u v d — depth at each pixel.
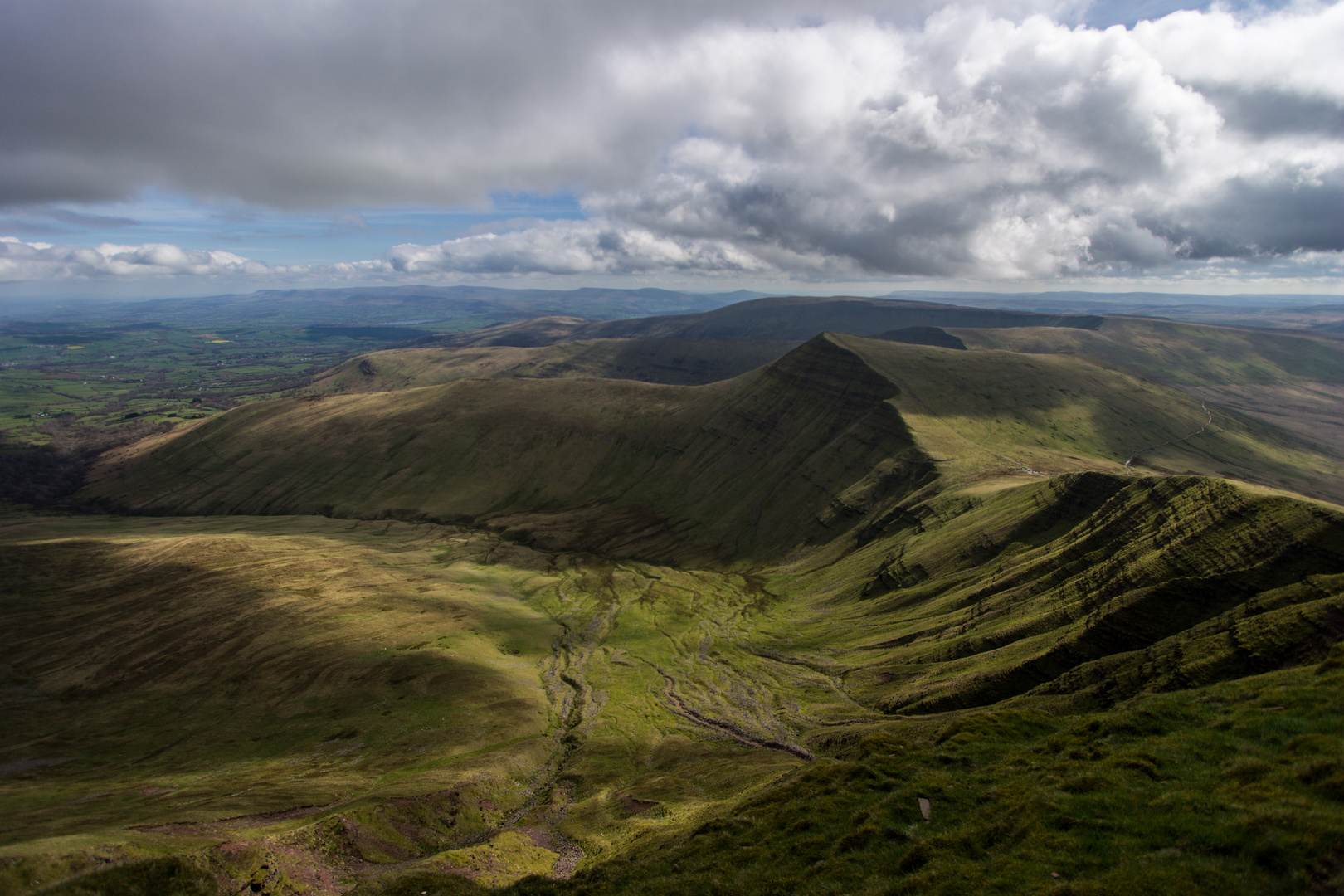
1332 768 28.50
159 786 87.12
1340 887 22.23
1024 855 30.14
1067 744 42.59
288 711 113.56
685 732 107.56
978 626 122.56
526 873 58.12
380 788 79.06
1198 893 24.02
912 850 33.97
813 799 45.50
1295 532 92.81
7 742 107.25
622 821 70.06
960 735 50.22
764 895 34.94
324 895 56.50
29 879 49.72
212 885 53.47
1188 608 90.56
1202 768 33.19
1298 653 65.69
